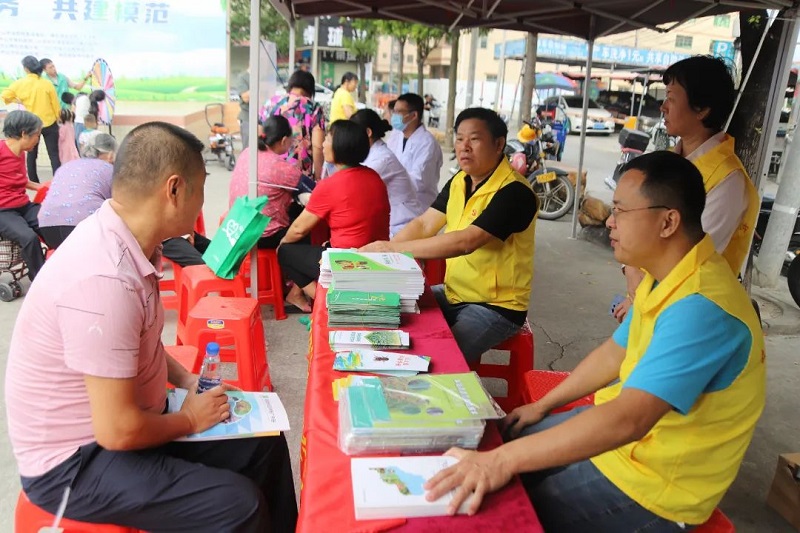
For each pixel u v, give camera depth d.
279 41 20.44
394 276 2.27
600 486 1.61
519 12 5.68
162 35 12.81
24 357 1.54
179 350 2.68
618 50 23.16
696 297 1.41
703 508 1.51
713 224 2.38
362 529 1.23
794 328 4.57
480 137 2.68
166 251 4.14
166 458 1.66
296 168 4.29
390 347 1.99
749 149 4.48
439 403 1.53
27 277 4.98
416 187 5.38
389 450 1.45
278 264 4.30
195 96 13.40
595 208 7.04
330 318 2.15
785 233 5.38
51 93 8.44
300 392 3.38
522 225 2.71
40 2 11.91
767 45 4.32
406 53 41.94
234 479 1.65
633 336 1.69
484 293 2.81
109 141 4.42
